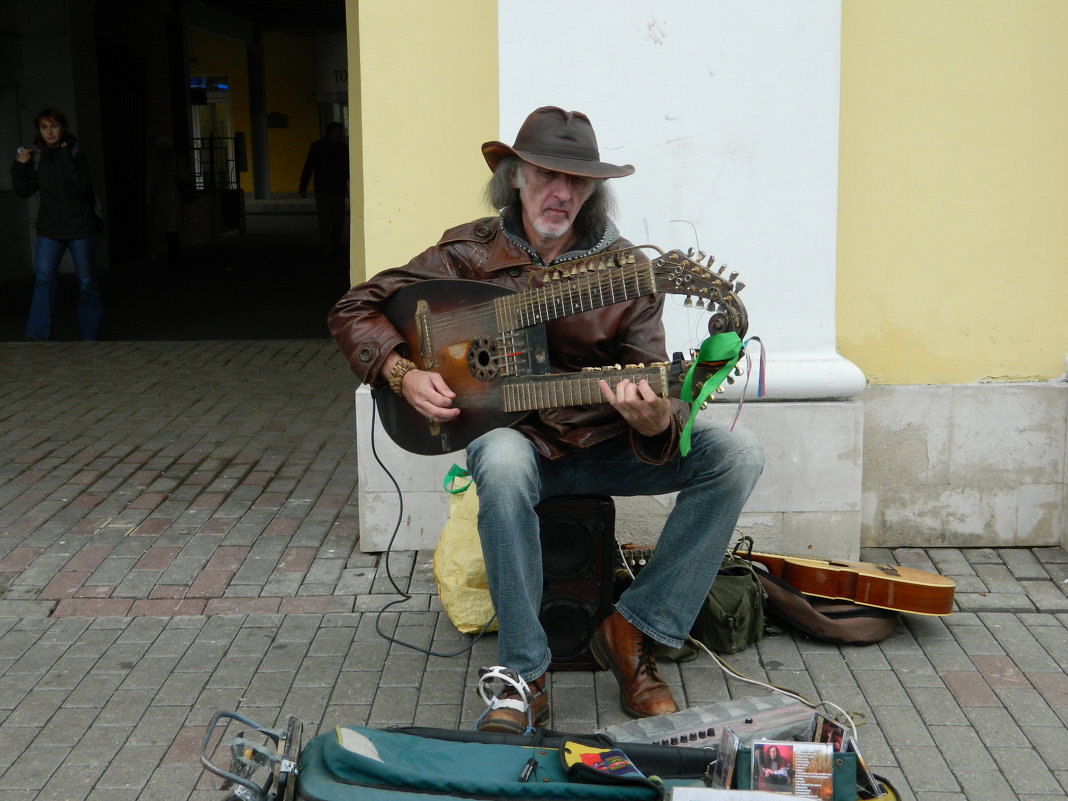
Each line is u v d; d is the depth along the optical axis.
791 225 4.39
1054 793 3.11
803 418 4.46
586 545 3.61
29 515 5.23
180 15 18.84
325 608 4.28
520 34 4.27
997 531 4.77
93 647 3.98
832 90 4.32
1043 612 4.23
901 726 3.45
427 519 4.75
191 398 7.45
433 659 3.89
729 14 4.27
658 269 3.03
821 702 3.25
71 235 9.50
